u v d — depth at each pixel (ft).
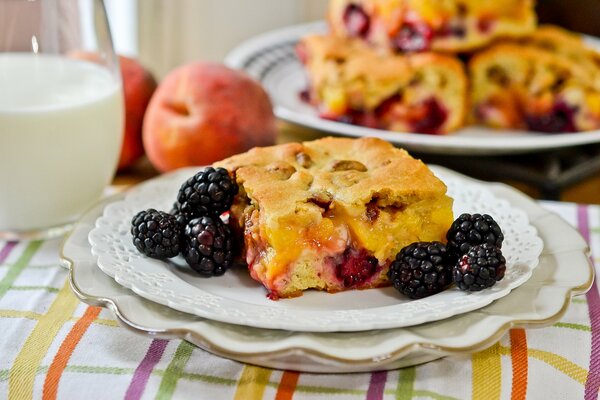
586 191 2.22
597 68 2.48
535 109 2.50
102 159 1.82
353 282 1.58
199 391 1.39
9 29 1.79
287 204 1.54
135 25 3.18
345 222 1.56
